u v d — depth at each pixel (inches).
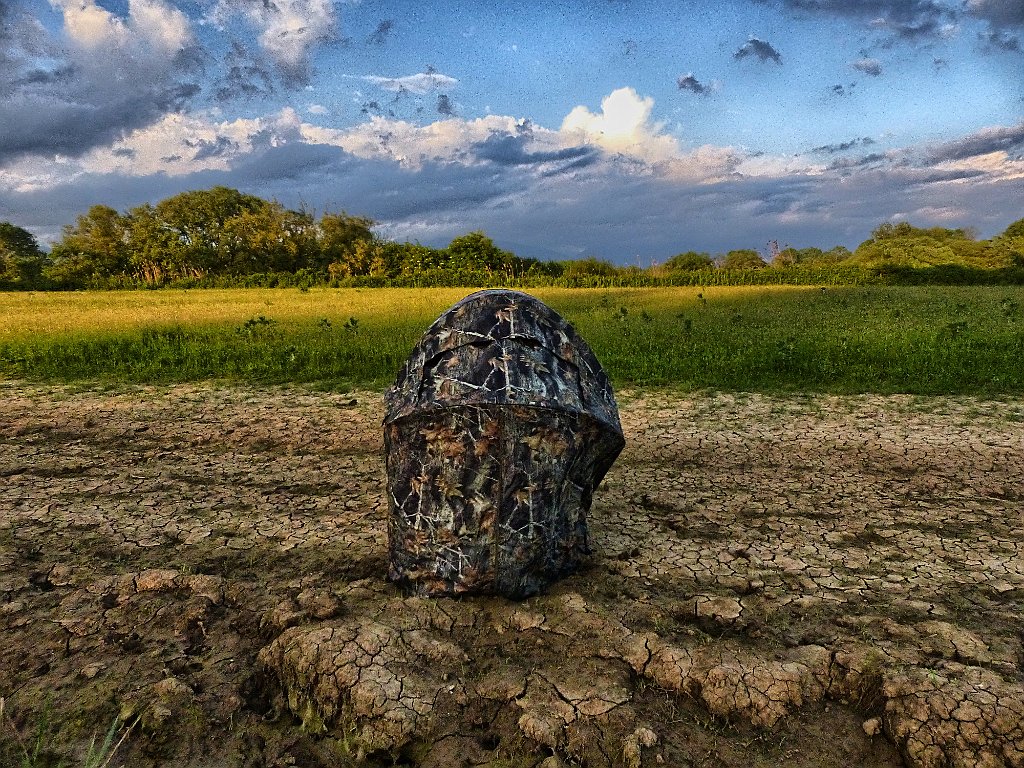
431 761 96.0
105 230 2497.5
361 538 161.5
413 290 1362.0
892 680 101.5
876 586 135.0
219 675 113.7
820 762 94.4
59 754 97.7
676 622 124.0
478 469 124.2
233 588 137.3
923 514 173.2
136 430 267.6
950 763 90.9
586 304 778.8
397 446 130.2
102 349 442.0
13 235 2763.3
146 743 99.7
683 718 102.0
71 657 118.0
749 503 181.8
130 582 137.9
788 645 116.3
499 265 2000.5
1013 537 158.9
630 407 289.7
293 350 402.6
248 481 206.1
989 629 119.7
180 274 2432.3
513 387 122.4
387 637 113.4
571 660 113.0
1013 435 237.0
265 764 96.5
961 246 2175.2
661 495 188.2
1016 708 94.9
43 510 181.6
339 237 2529.5
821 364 339.3
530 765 95.1
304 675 107.1
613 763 94.9
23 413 297.3
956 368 327.9
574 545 138.1
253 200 2709.2
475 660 114.0
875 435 242.2
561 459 127.3
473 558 126.5
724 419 267.9
